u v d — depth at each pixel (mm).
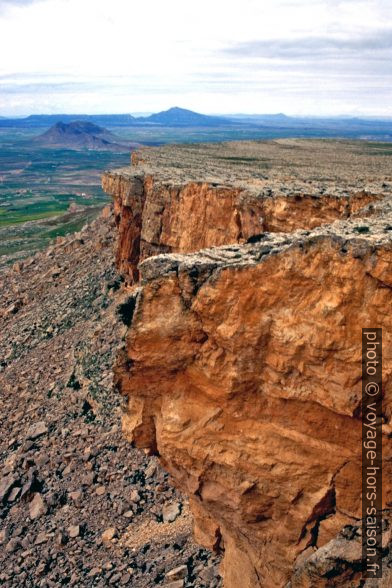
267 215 32688
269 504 16328
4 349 51875
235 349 15492
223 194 36500
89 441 35344
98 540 28422
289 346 14898
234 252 16375
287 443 15719
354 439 15062
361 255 13891
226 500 16828
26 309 59781
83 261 62938
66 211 199625
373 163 59188
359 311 14156
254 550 17500
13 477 34000
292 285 14750
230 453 16312
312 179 41188
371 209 21547
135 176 47344
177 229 40531
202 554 25125
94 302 50875
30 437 37344
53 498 31453
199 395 16703
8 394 44000
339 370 14562
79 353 44438
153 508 29625
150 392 17406
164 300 16094
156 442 18359
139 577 25344
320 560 14930
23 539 29406
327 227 16484
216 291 15336
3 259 117562
